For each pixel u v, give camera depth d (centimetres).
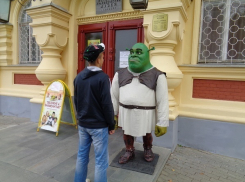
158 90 247
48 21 408
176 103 352
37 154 312
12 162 286
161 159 296
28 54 562
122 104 260
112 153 316
